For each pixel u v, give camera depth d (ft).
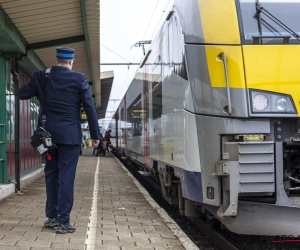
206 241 22.34
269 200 17.56
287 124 17.79
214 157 17.81
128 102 61.26
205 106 18.07
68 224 19.13
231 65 17.78
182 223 27.43
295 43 18.10
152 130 31.50
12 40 29.22
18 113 32.40
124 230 20.94
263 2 18.85
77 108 18.62
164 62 25.72
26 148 41.47
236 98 17.49
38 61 40.93
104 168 64.59
